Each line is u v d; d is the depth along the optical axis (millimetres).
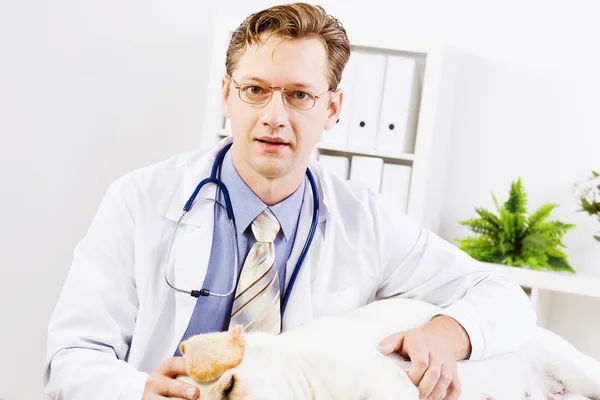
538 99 2691
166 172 1409
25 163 3037
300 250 1383
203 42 2977
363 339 1015
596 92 2633
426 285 1432
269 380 872
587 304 2596
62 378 1134
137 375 1081
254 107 1245
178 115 2996
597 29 2639
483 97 2742
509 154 2715
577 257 2625
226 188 1362
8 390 2996
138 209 1342
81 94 3025
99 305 1245
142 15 3004
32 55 3037
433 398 1003
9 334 3006
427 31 2803
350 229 1442
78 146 3021
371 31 2533
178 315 1284
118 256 1310
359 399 909
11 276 3021
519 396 1123
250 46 1240
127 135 3018
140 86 3012
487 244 2518
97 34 3021
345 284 1400
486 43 2744
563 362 1197
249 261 1310
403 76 2543
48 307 3002
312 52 1246
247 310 1275
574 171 2645
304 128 1258
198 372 875
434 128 2504
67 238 3010
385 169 2543
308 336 998
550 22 2686
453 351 1085
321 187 1450
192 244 1323
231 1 2957
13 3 3039
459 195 2758
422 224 2520
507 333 1196
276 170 1264
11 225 3035
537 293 2391
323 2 2900
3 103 3045
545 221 2646
